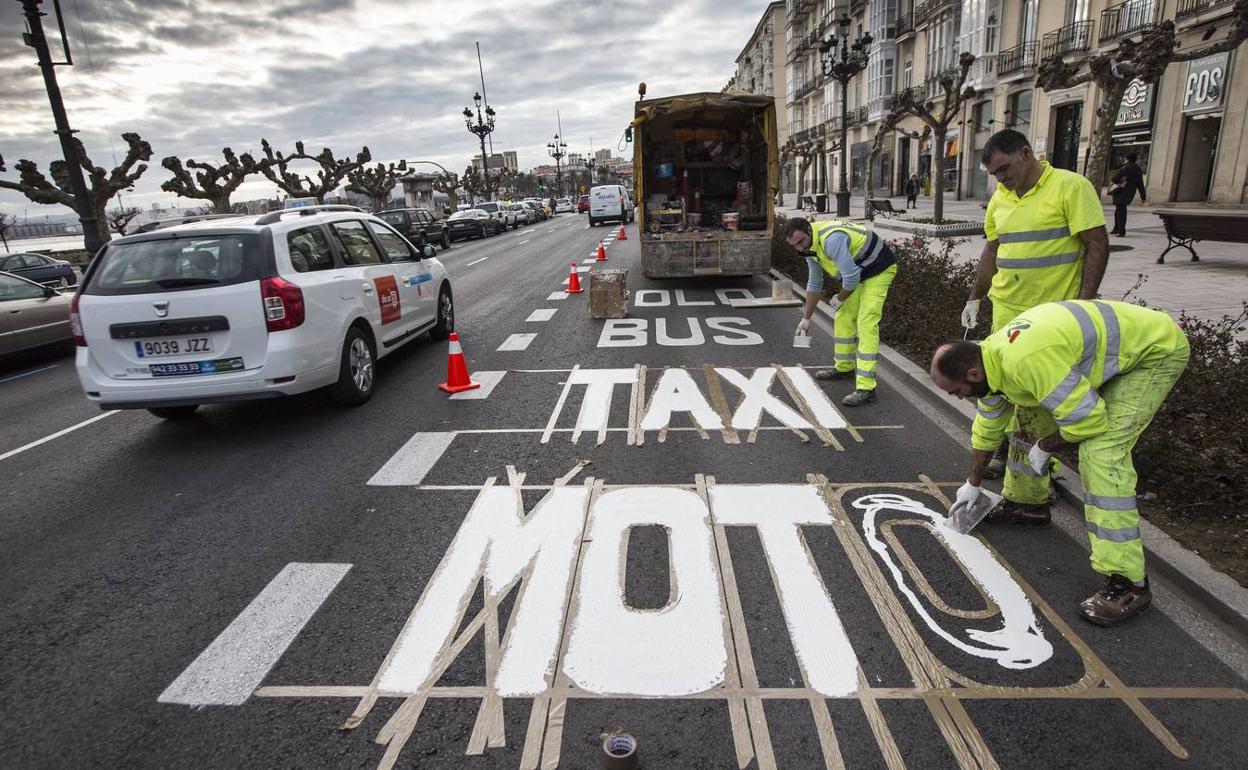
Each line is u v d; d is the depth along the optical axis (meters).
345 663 2.97
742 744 2.48
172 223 6.46
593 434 5.55
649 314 10.72
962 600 3.25
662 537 3.87
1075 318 2.98
